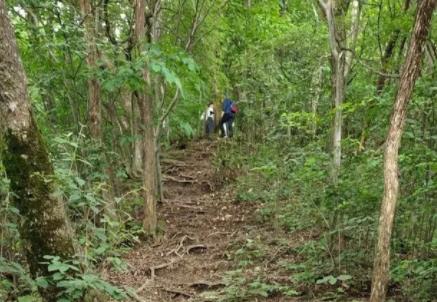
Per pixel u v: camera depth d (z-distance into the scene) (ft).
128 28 27.99
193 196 35.29
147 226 25.45
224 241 25.30
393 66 22.75
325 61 32.55
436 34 18.34
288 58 36.22
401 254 16.85
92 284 10.84
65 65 21.18
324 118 21.67
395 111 12.09
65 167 15.24
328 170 18.70
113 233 15.89
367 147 20.40
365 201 16.44
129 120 31.45
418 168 14.89
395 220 16.22
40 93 20.35
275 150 32.63
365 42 26.27
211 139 52.44
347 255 17.31
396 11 23.04
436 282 14.79
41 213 11.24
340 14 23.16
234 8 36.91
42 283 10.77
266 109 37.55
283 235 23.34
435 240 14.84
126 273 20.04
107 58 22.85
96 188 14.37
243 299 17.24
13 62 10.95
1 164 12.16
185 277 20.84
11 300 12.87
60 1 21.07
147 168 25.52
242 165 36.81
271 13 40.04
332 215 18.72
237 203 31.71
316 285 17.33
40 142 11.39
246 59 39.42
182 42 32.81
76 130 21.83
